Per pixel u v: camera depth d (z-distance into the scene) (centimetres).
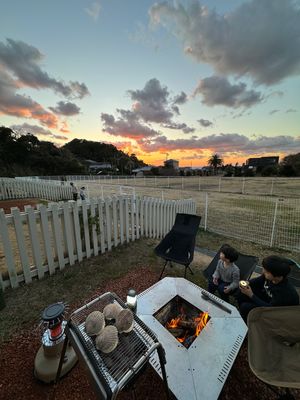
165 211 480
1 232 234
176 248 303
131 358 98
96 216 340
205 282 274
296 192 1442
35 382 141
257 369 117
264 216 704
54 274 286
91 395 135
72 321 117
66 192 892
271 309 146
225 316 159
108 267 309
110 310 123
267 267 159
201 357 126
